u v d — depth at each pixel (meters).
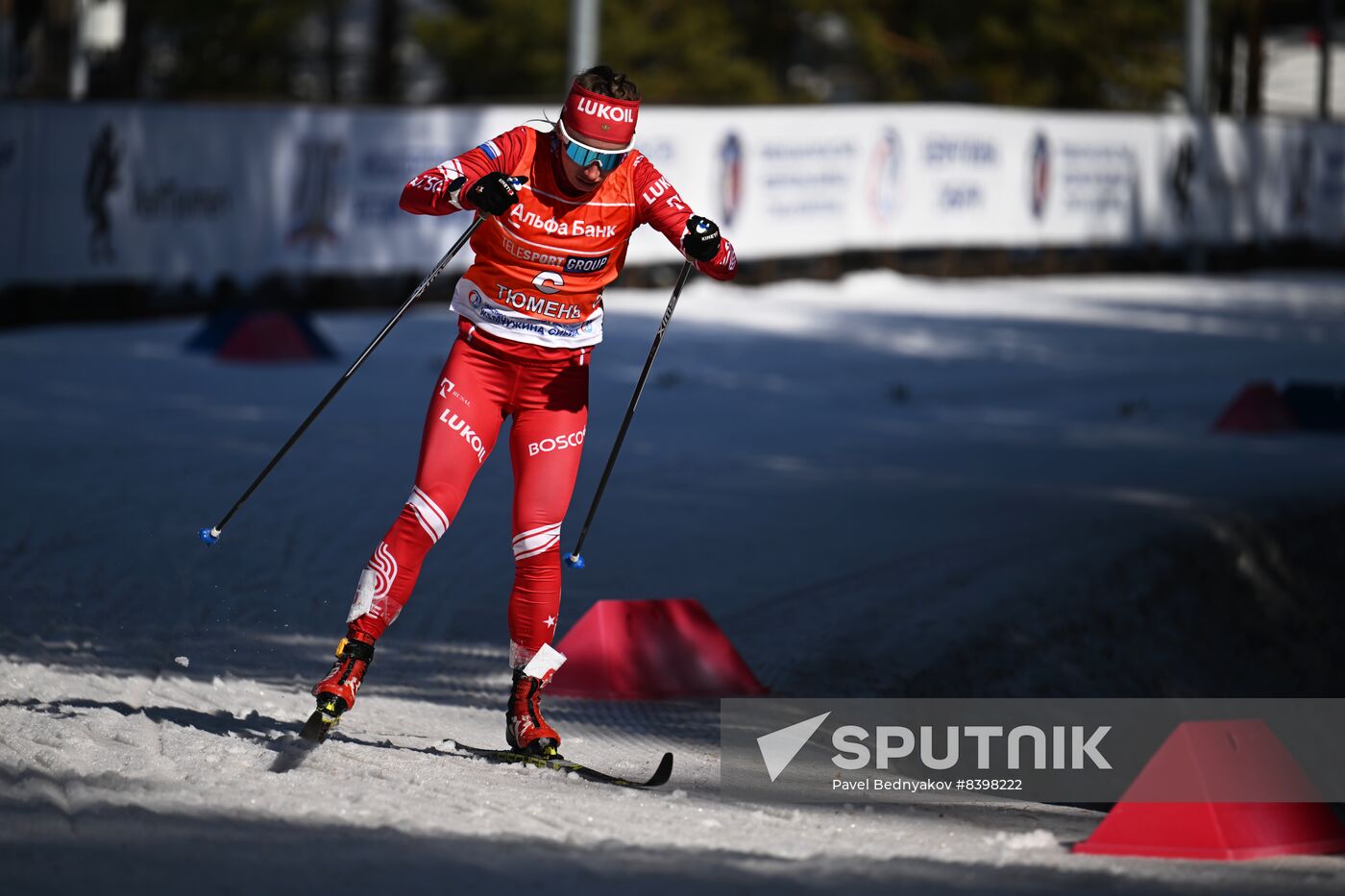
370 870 11.77
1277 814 14.43
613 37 125.81
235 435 40.03
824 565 30.27
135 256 60.16
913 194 86.62
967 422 48.94
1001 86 140.62
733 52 138.25
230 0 129.00
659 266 80.19
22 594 23.39
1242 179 105.06
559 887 11.70
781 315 73.62
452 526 31.75
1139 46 145.00
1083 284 95.12
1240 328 77.06
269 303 67.31
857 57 143.50
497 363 16.20
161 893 10.94
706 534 32.34
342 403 46.09
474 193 15.04
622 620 22.42
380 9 141.12
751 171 78.56
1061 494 38.19
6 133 55.78
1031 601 28.89
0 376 47.91
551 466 16.45
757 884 12.09
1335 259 116.94
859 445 44.12
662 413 47.75
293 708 18.28
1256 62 132.88
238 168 63.09
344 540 29.52
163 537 28.45
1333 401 50.41
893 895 12.06
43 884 10.84
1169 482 40.31
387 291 71.06
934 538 32.97
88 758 14.30
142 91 130.25
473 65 131.62
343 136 66.25
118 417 41.94
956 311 78.88
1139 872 13.26
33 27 86.44
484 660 22.70
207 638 22.05
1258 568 35.09
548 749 16.67
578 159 15.45
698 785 16.84
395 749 16.50
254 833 12.47
